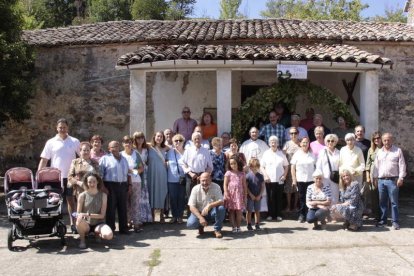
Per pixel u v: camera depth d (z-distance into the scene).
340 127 9.60
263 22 13.92
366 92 9.76
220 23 13.85
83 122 13.28
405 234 7.46
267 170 8.53
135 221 7.80
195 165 8.16
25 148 13.62
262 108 9.57
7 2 10.44
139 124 9.70
